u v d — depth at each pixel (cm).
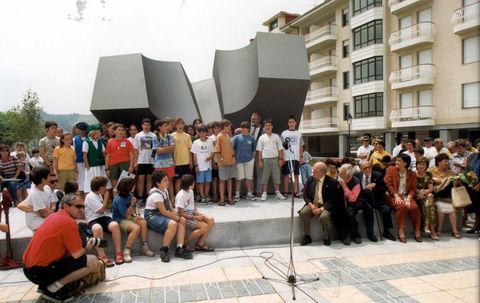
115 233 418
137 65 747
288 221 494
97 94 735
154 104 766
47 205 411
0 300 322
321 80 2772
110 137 629
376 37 2194
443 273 378
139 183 604
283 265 405
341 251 459
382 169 591
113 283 355
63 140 564
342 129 2559
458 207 529
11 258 405
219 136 591
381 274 377
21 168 749
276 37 743
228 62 850
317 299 317
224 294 329
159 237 452
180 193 452
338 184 498
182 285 349
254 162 705
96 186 427
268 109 756
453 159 691
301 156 709
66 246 316
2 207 411
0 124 3116
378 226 517
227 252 453
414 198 530
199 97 938
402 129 2097
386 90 2178
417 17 1978
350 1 2373
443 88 1867
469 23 1677
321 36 2631
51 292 314
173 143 589
